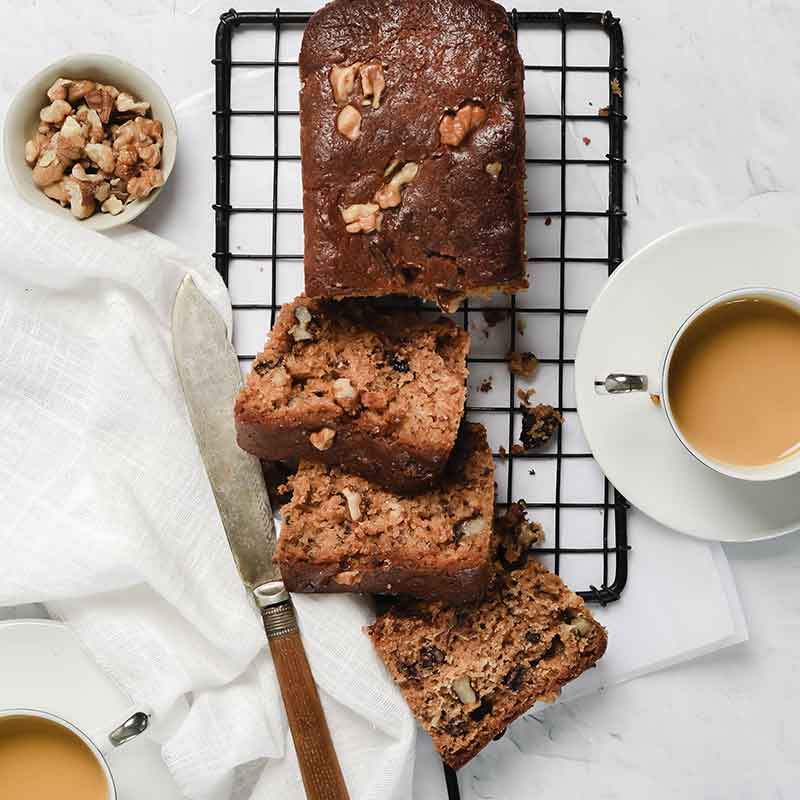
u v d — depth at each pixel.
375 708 0.72
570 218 0.74
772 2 0.74
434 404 0.68
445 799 0.74
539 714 0.75
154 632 0.72
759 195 0.74
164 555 0.72
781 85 0.74
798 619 0.74
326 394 0.69
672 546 0.74
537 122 0.74
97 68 0.70
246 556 0.72
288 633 0.71
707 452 0.68
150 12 0.74
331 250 0.67
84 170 0.71
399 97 0.66
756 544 0.75
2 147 0.73
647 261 0.71
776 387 0.68
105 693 0.70
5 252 0.71
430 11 0.67
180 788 0.71
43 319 0.73
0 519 0.72
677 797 0.74
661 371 0.67
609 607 0.74
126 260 0.72
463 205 0.66
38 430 0.73
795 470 0.67
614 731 0.75
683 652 0.74
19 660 0.70
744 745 0.74
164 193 0.74
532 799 0.74
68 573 0.71
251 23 0.73
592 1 0.74
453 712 0.71
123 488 0.72
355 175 0.66
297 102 0.73
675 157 0.74
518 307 0.74
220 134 0.73
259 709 0.73
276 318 0.73
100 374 0.72
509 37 0.67
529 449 0.74
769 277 0.70
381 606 0.74
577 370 0.71
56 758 0.69
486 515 0.70
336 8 0.67
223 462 0.72
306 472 0.70
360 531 0.69
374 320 0.71
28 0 0.74
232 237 0.74
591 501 0.74
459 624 0.72
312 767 0.71
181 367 0.72
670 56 0.74
